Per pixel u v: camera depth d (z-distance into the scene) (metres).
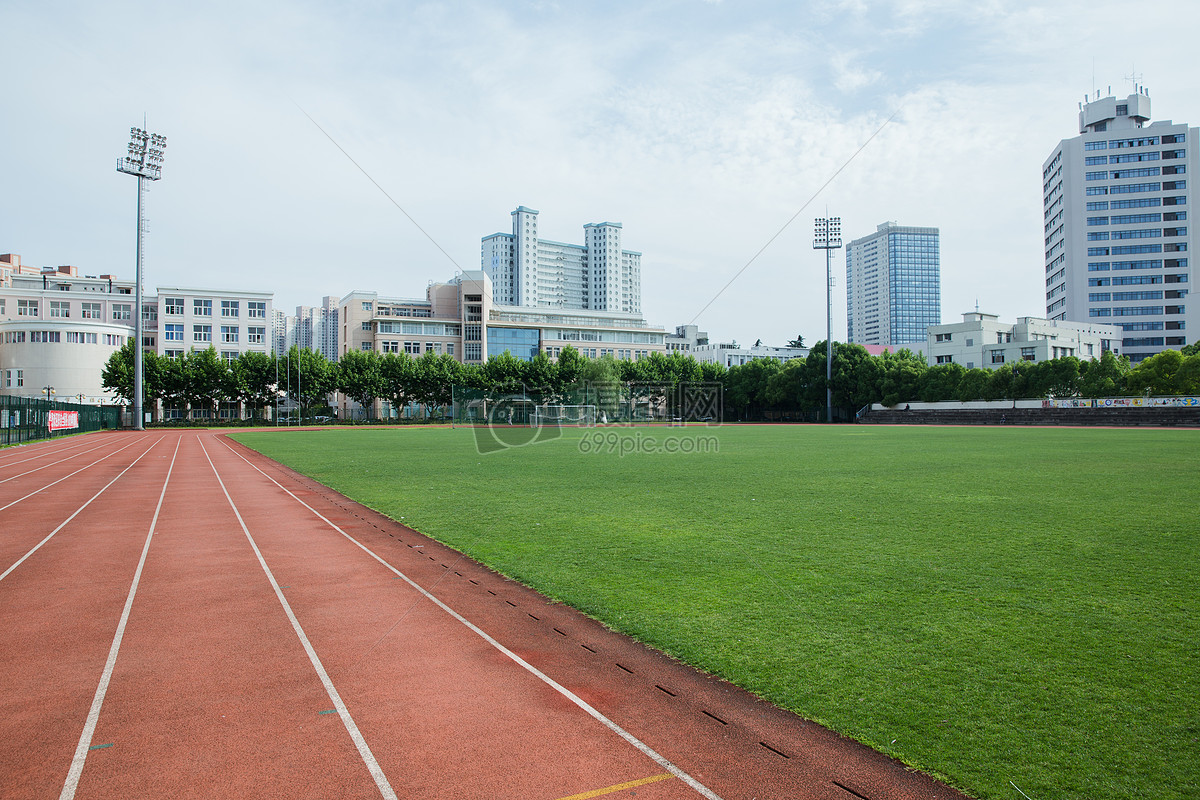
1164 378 61.78
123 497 16.92
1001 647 6.16
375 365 84.12
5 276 101.44
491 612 7.43
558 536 11.37
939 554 9.80
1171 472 20.14
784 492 16.59
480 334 108.06
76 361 76.06
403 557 10.05
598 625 6.93
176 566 9.63
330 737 4.73
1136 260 109.56
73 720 5.00
